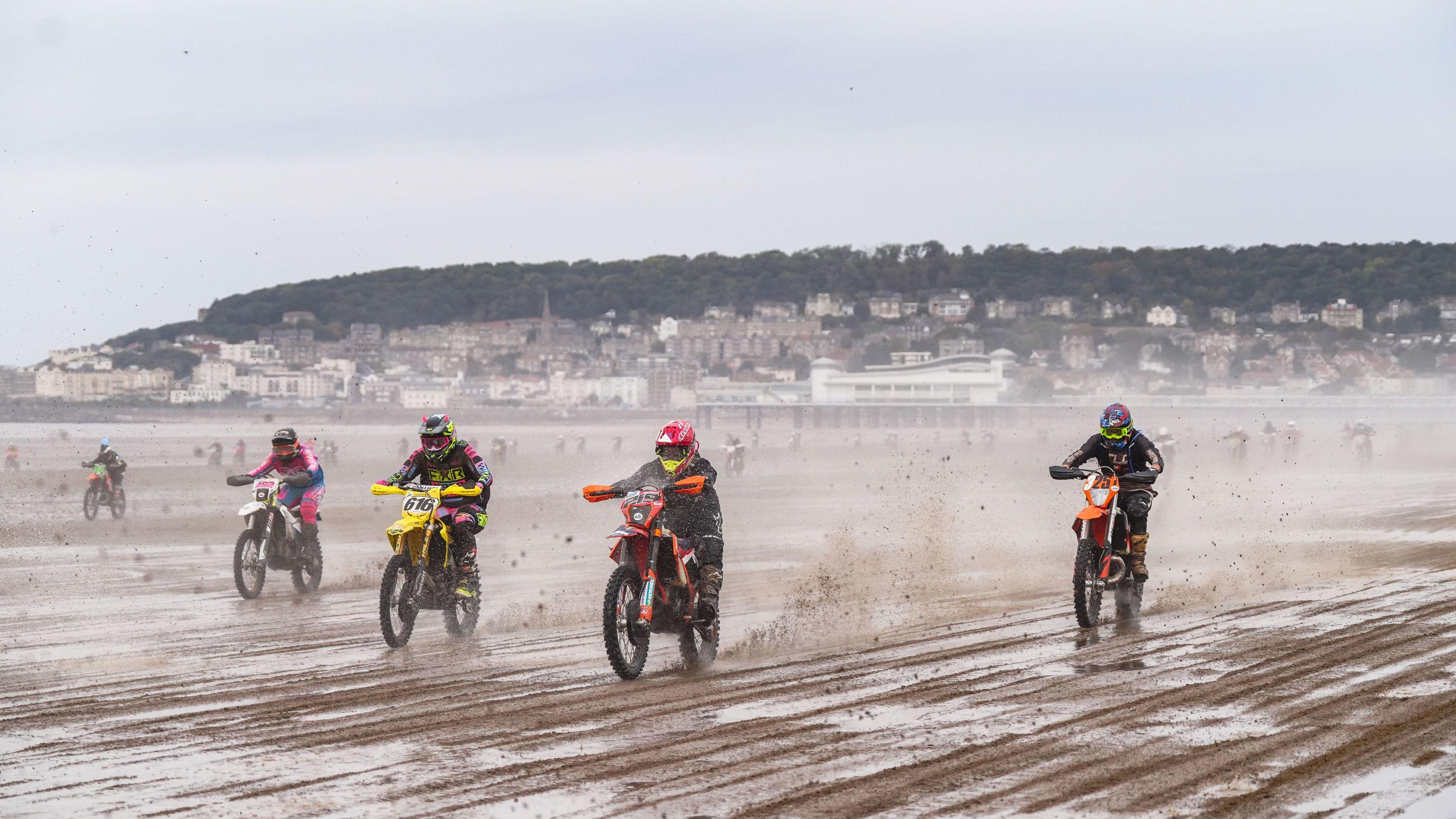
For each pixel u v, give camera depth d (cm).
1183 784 1415
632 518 2127
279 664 2256
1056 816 1309
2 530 5775
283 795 1402
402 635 2469
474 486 2592
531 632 2638
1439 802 1343
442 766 1517
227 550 4769
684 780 1446
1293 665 2111
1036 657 2219
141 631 2692
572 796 1388
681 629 2189
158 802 1380
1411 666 2080
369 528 5853
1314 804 1340
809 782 1433
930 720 1731
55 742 1656
